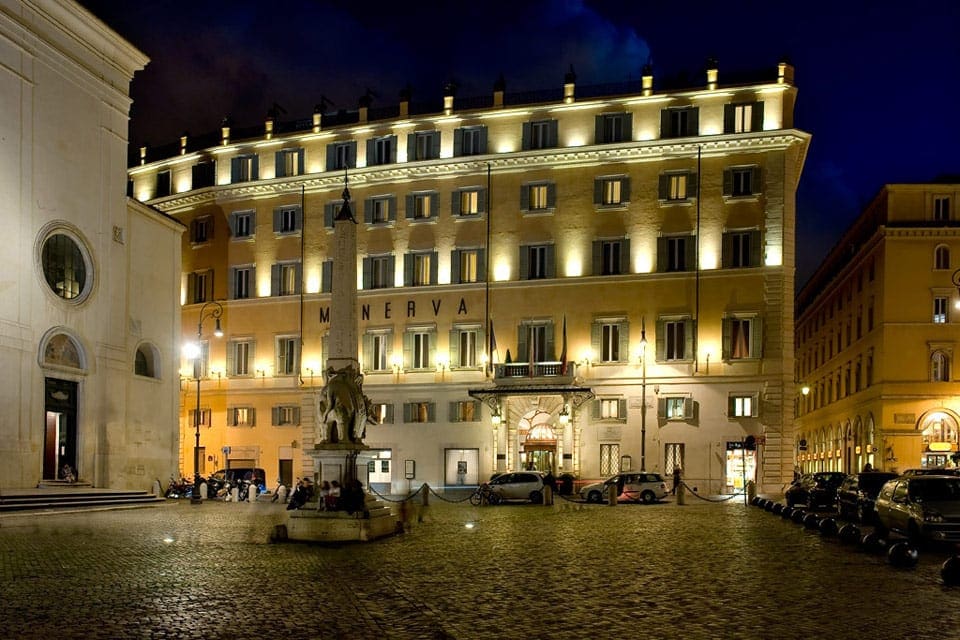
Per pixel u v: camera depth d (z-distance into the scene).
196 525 28.89
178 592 15.41
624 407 52.09
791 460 50.25
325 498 24.44
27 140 38.19
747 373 50.75
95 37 42.53
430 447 55.16
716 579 16.86
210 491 45.44
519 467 53.53
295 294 58.78
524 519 32.22
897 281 64.00
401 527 26.39
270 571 18.05
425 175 56.59
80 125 41.72
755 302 50.91
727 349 50.88
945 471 31.34
